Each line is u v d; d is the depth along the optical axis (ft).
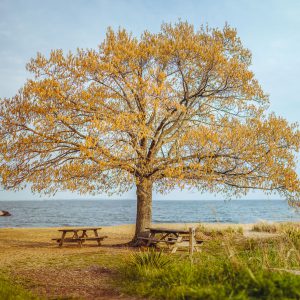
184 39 51.80
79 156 45.85
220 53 50.16
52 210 325.21
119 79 48.21
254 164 46.37
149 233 48.16
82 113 46.68
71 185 44.16
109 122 41.63
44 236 67.77
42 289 24.06
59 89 45.14
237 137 44.91
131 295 21.71
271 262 26.71
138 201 51.24
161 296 20.44
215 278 21.35
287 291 17.52
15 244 53.21
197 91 52.13
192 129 45.57
